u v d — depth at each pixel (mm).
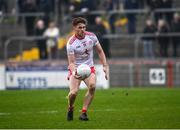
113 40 65500
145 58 63062
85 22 31562
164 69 60781
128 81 61469
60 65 58531
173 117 32969
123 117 33219
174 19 64000
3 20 71625
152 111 35938
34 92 49625
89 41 31812
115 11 66500
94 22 65188
